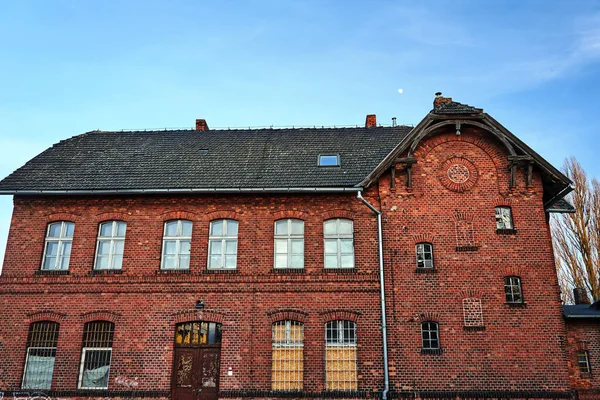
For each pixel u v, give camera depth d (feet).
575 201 97.19
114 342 54.39
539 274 54.29
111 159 66.49
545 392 50.42
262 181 58.90
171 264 57.62
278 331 54.49
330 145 68.59
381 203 57.11
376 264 55.47
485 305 53.42
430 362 51.72
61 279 56.49
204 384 53.62
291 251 57.31
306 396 51.57
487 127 57.93
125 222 59.21
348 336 54.03
